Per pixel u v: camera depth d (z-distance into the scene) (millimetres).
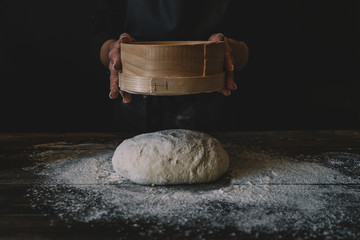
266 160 1237
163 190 1010
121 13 1887
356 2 2521
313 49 2686
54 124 2816
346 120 2754
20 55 2654
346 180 1071
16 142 1447
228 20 1686
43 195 968
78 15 2631
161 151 1061
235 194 974
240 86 2248
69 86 2768
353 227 806
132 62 901
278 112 2877
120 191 999
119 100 1880
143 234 774
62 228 798
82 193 983
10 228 797
